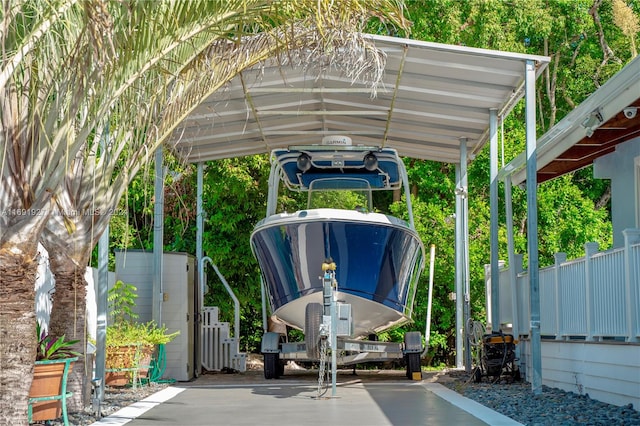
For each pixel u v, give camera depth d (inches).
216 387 482.3
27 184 238.7
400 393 432.1
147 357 465.4
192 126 571.2
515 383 481.7
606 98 398.3
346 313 423.8
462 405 367.2
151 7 229.6
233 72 341.1
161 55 247.0
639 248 323.9
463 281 663.1
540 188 939.3
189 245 867.4
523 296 520.7
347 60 315.3
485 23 936.3
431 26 933.2
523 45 1028.5
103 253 382.0
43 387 286.0
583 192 1119.6
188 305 542.0
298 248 463.8
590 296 386.9
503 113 542.6
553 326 457.1
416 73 487.8
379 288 472.4
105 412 341.7
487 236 906.1
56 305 335.6
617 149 532.7
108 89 242.7
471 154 671.1
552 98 1131.3
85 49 225.9
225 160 785.6
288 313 501.7
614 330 355.9
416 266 507.2
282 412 342.6
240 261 831.1
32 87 237.5
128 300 505.4
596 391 372.5
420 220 874.8
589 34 1159.6
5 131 234.1
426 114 564.7
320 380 420.2
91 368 360.8
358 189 524.4
